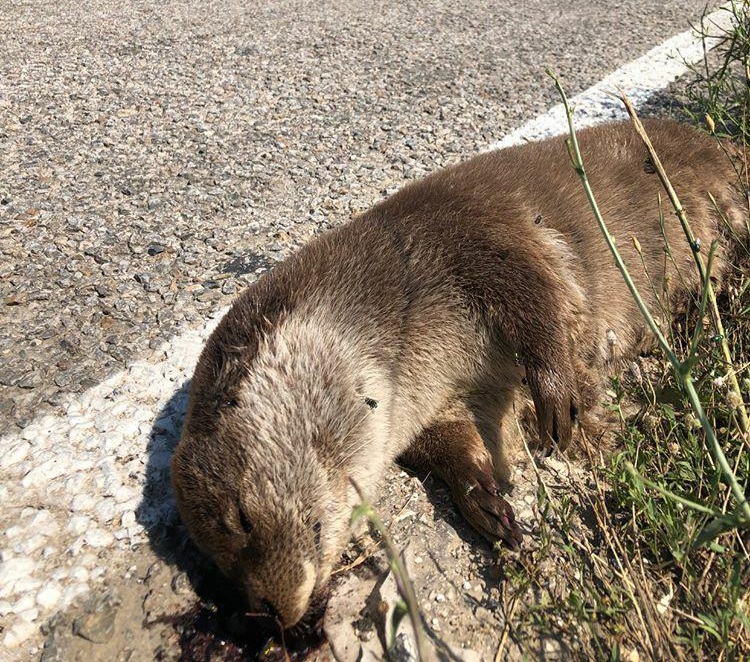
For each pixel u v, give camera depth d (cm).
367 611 39
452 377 51
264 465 41
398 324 50
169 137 86
